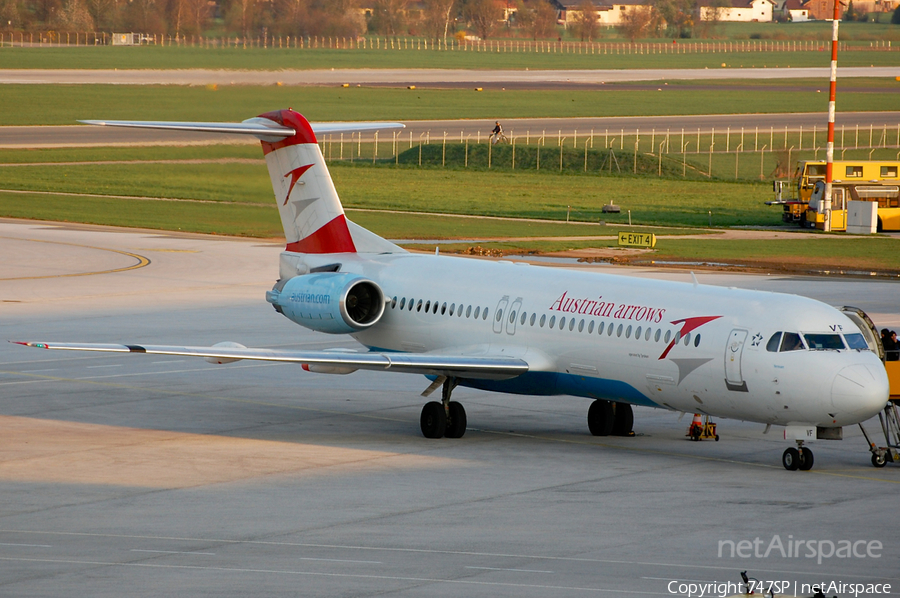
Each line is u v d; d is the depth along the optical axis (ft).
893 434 333.21
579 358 342.03
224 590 207.51
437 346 384.06
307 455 332.39
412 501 278.26
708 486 294.66
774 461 328.70
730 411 315.17
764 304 312.29
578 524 256.32
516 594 205.26
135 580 213.66
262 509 270.26
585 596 204.13
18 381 453.58
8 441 347.36
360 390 450.71
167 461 322.75
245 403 419.74
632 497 282.36
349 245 422.00
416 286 392.68
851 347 301.02
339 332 389.80
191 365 499.51
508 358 355.36
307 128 417.90
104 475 305.12
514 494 285.23
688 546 238.27
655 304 329.93
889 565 225.35
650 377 325.42
